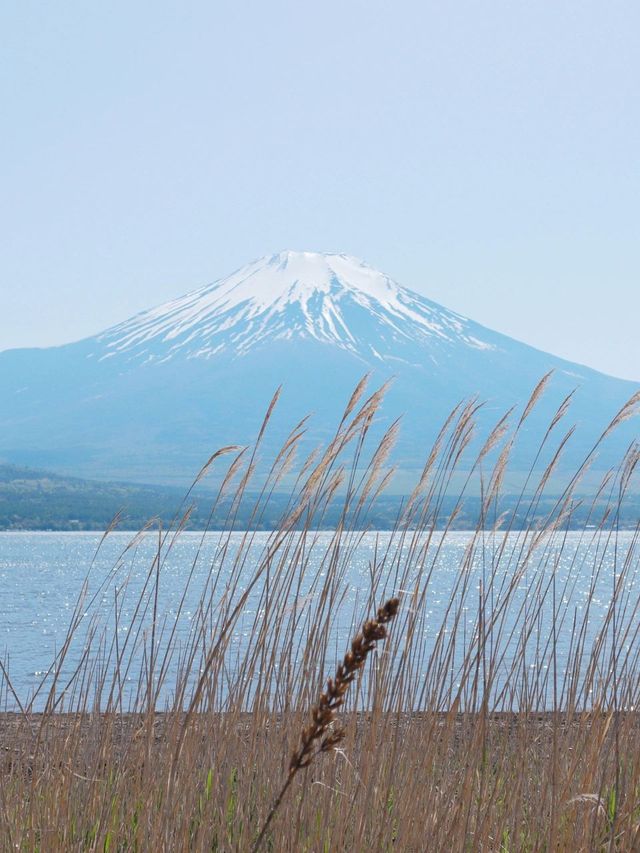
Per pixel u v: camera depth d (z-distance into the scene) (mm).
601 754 8844
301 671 8469
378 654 8422
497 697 8883
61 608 69688
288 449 8391
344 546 8648
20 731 9281
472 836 8164
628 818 8180
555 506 8758
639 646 9273
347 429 7930
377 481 8500
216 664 8359
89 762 8797
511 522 8773
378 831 8156
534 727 9781
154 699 8539
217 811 8383
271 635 8562
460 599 8781
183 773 8133
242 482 8477
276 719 8703
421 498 8938
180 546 175250
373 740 8281
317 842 7941
